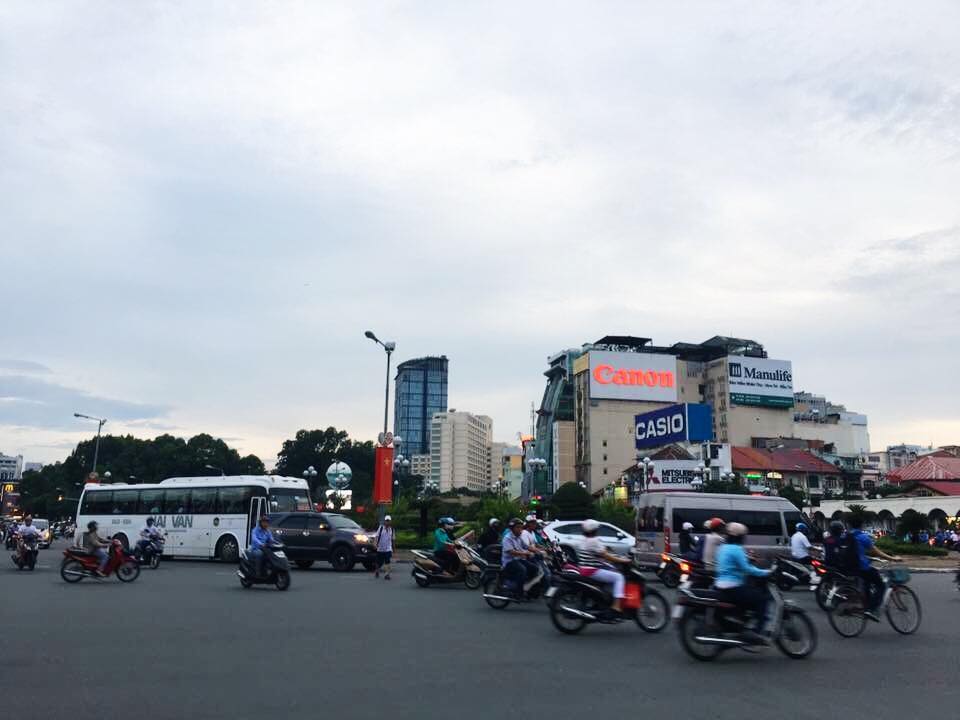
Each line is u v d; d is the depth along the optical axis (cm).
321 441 14650
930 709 740
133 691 773
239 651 1007
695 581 1101
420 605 1614
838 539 1466
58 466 14812
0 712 692
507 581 1570
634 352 14188
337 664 926
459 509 5731
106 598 1662
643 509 2447
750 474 10212
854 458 13212
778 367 14112
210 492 3188
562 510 5462
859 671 927
